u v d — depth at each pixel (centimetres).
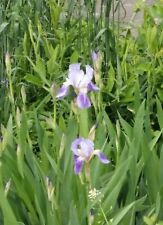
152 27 410
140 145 291
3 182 267
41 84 387
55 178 268
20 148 262
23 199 258
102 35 402
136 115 297
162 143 319
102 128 294
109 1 396
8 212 228
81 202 251
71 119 274
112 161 303
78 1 413
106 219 235
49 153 283
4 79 390
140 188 282
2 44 393
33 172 276
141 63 396
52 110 394
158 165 278
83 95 239
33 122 355
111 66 382
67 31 427
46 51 404
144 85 385
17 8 400
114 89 390
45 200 257
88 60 401
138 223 266
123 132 301
